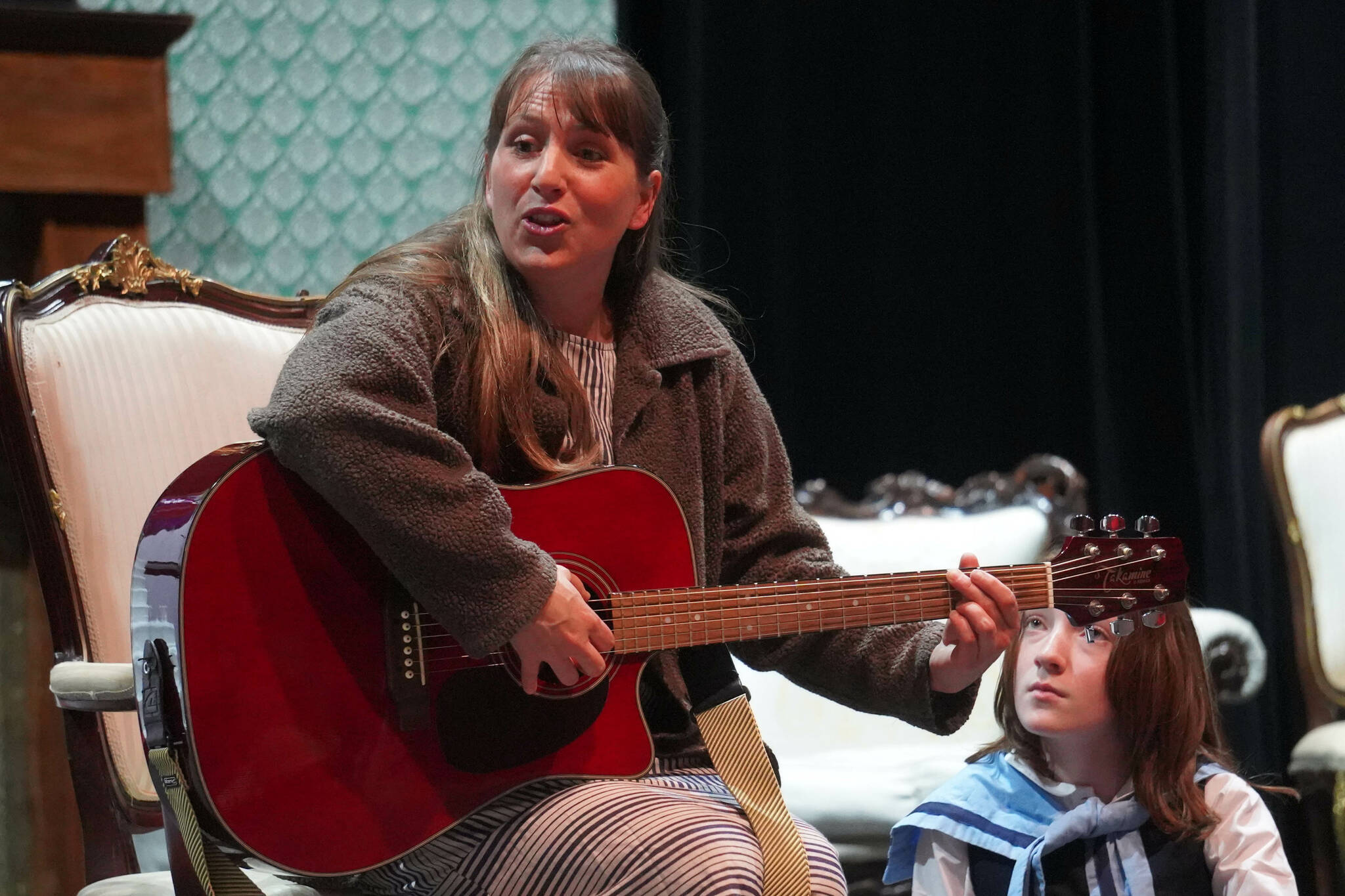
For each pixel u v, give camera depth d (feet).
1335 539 29.07
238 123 31.27
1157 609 16.85
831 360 34.45
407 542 12.85
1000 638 15.34
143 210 27.94
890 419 34.65
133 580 13.39
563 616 13.32
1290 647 34.40
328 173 31.71
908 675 15.80
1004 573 16.05
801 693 28.40
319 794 13.01
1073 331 34.91
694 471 15.64
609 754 14.35
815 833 15.19
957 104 34.78
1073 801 18.16
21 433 17.49
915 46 34.60
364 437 12.87
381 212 31.99
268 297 20.42
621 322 15.99
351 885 14.51
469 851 13.53
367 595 13.44
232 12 31.27
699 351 15.70
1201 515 34.88
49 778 27.50
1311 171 34.63
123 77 27.12
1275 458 29.48
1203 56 35.45
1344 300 34.47
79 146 26.89
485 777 13.73
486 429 14.37
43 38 26.45
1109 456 34.58
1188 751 17.57
